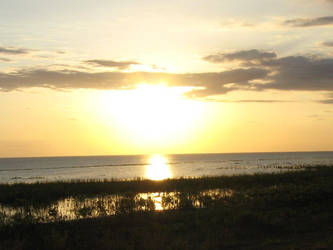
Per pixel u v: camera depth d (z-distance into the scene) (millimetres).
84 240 13289
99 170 96875
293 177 39094
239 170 75438
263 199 21359
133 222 16312
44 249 12273
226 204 21672
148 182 37938
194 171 79562
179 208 21406
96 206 22812
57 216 20031
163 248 11547
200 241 12695
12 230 15547
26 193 30906
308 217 15930
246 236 13180
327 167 63656
